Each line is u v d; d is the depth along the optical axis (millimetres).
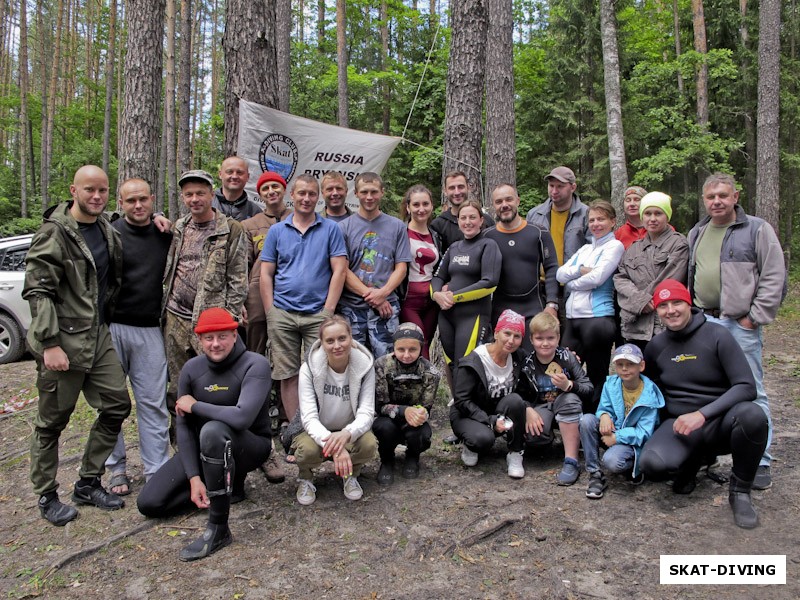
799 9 17531
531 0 23500
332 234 3904
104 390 3229
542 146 15945
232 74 5441
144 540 2963
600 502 3301
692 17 16984
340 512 3232
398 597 2453
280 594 2486
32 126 25891
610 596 2441
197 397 3137
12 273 7207
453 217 4629
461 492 3453
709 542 2834
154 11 7098
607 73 10625
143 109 7078
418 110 17250
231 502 3332
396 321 4195
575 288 4059
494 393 3742
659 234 3926
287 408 3951
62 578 2643
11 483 3770
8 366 7020
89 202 3055
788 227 17000
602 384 4145
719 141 13969
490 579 2578
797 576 2541
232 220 3686
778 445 4211
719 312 3572
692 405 3305
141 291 3445
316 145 5344
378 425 3553
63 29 26344
